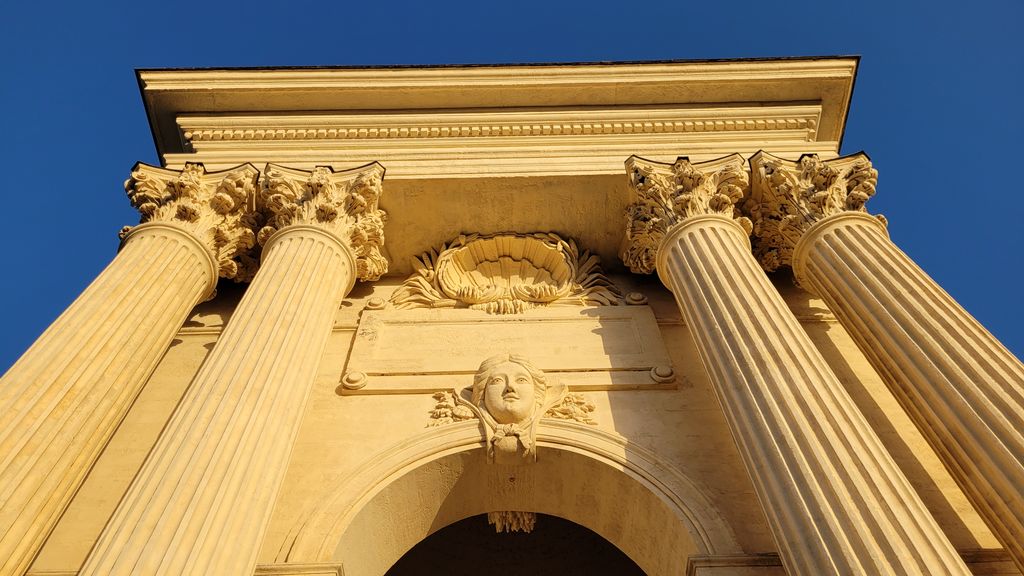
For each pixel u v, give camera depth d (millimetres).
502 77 17562
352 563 11070
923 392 10023
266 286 12336
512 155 16688
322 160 16625
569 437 12141
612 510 12102
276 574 9531
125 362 11289
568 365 13883
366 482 11383
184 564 7441
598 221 16609
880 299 11562
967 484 9141
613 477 11773
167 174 14828
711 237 13320
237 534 8227
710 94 17844
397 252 16922
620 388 13344
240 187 14922
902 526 7559
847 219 13547
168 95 17234
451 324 15234
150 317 12164
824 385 9672
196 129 17266
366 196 15258
